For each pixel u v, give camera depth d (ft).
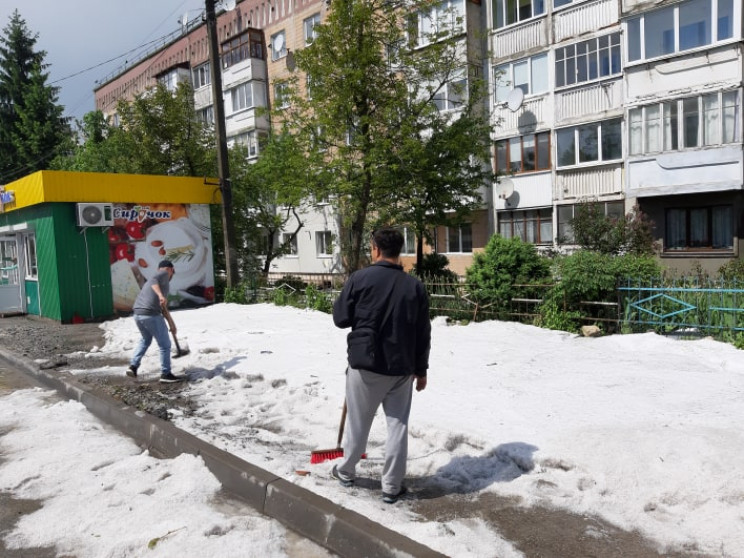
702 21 57.11
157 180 51.62
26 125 123.75
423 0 51.52
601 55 67.31
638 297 28.48
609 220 56.29
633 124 62.75
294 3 102.53
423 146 48.52
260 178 69.51
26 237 53.67
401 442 12.32
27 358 31.09
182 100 68.13
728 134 56.24
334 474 13.62
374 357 12.01
